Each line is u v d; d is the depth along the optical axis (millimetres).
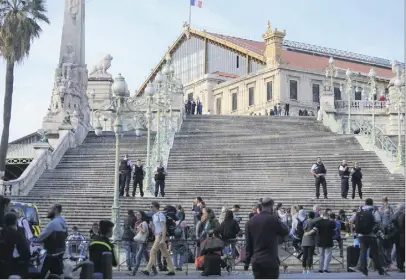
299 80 73312
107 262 12391
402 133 48031
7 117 38000
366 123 47812
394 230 18375
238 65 83188
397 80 38531
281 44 77812
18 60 38781
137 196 29750
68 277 13898
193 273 18562
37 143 35000
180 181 32719
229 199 29172
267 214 11523
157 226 17703
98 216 27312
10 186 29969
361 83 76875
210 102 82625
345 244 22422
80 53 47031
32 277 13289
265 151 37719
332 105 50250
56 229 13344
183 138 41531
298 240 20375
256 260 11320
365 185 32281
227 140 40656
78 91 45438
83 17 47938
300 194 31078
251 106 76250
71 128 39938
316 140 40562
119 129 22281
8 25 38125
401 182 32344
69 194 30797
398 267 18469
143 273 17719
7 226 12734
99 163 35938
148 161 31641
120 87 22484
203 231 18766
